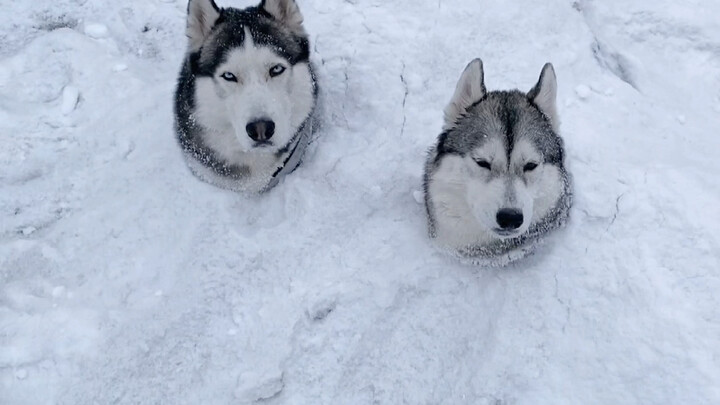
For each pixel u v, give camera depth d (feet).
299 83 2.97
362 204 3.06
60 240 2.98
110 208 3.09
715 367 2.46
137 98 3.50
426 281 2.81
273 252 2.89
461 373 2.59
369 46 3.63
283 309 2.72
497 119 2.52
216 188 3.15
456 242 2.80
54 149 3.32
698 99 3.67
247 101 2.68
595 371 2.53
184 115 3.04
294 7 3.01
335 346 2.62
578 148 3.20
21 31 3.81
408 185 3.14
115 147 3.34
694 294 2.66
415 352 2.63
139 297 2.79
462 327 2.71
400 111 3.41
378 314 2.70
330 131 3.36
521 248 2.77
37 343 2.61
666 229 2.86
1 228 3.03
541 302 2.74
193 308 2.72
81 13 3.92
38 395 2.50
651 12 3.95
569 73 3.62
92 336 2.64
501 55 3.68
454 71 3.62
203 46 2.92
